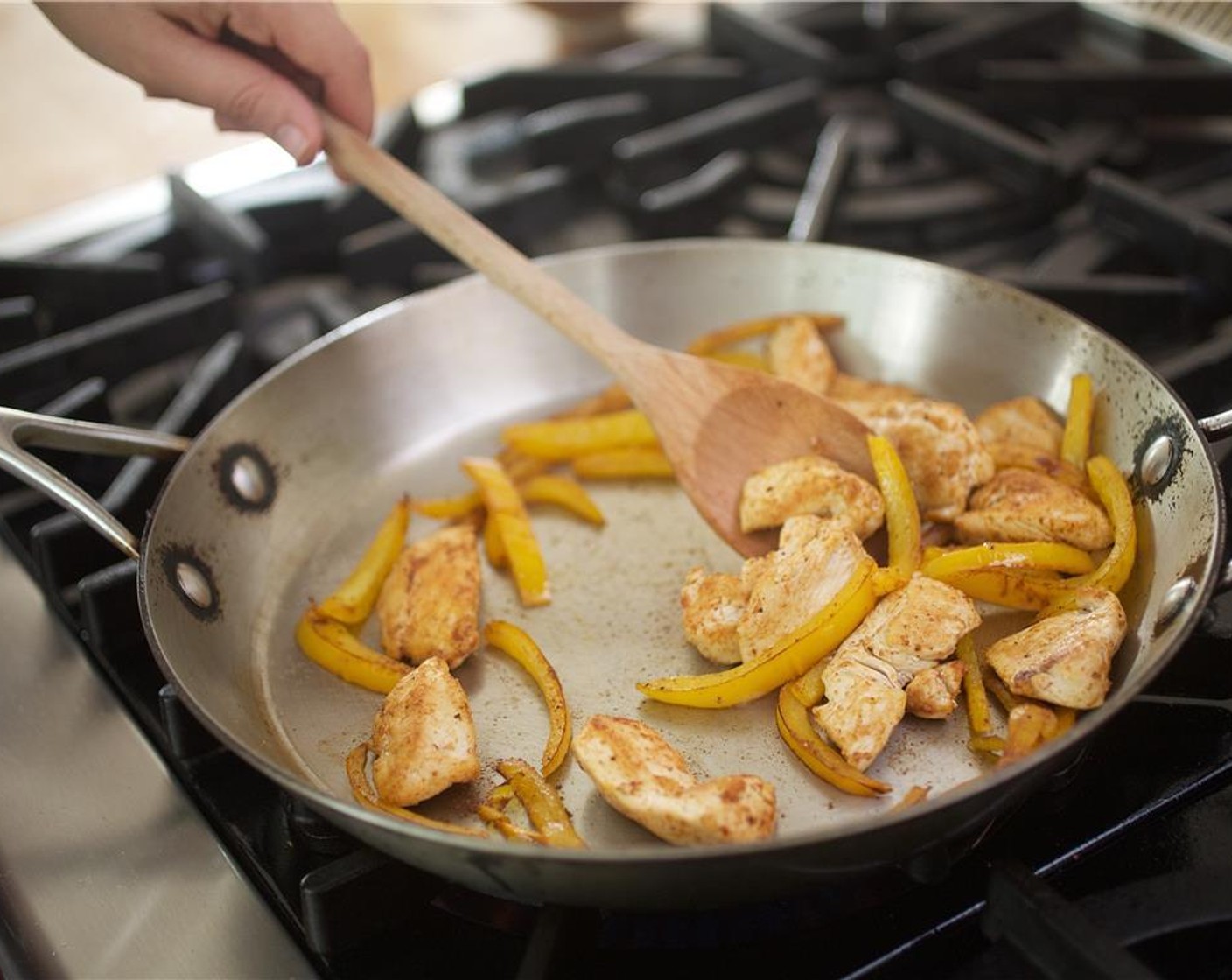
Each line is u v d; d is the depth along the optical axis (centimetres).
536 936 36
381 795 40
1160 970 37
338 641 45
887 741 41
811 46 71
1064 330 50
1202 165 65
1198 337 56
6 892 39
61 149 72
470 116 73
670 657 45
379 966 38
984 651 44
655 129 73
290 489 50
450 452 54
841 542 44
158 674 45
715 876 34
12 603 48
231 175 67
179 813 41
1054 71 67
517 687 45
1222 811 40
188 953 38
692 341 57
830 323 55
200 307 57
